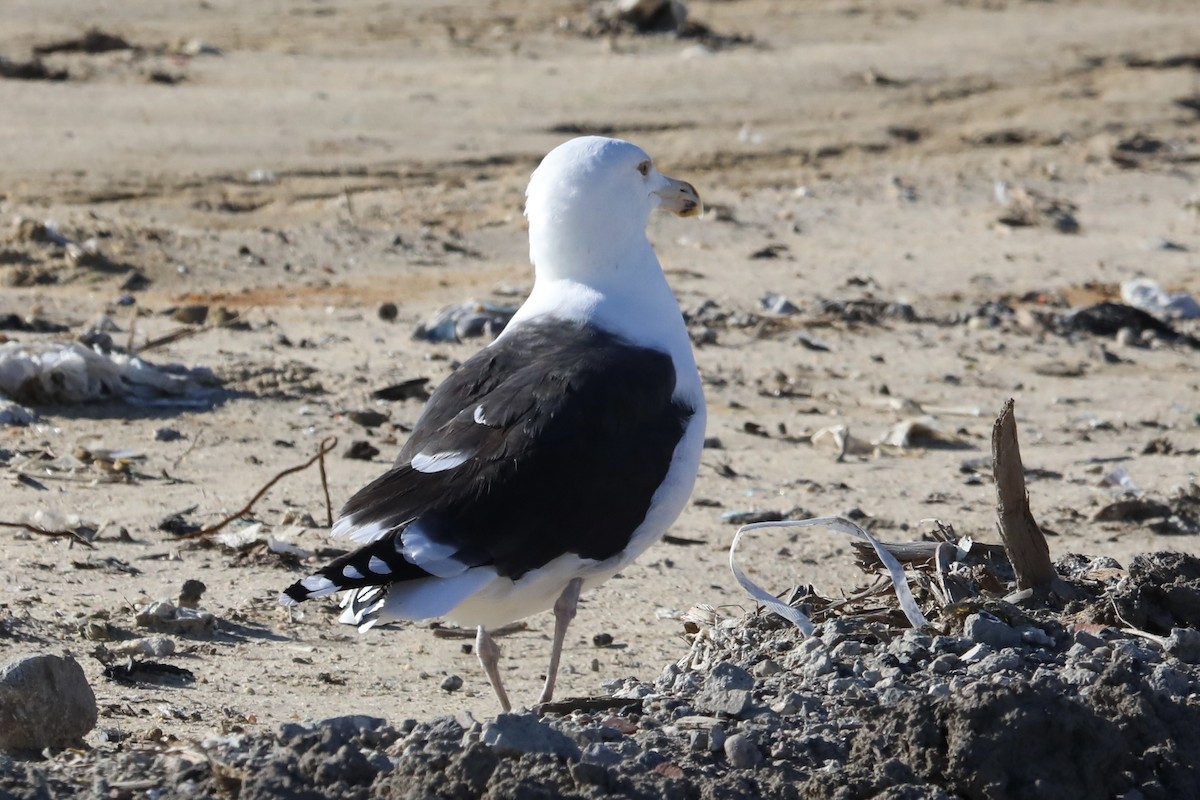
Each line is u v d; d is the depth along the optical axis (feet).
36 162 87.15
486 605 24.97
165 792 21.20
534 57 122.62
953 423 52.90
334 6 132.67
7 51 110.11
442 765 21.33
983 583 28.30
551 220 28.73
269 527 38.06
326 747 21.79
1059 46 138.00
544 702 25.34
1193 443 50.93
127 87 104.37
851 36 139.03
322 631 32.40
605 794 20.84
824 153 104.27
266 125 98.53
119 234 73.31
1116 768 22.34
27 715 23.30
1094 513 42.57
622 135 104.63
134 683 28.37
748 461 47.26
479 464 24.23
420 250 76.38
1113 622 27.22
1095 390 57.93
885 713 23.12
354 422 48.42
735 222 86.07
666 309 28.73
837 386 56.95
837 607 28.27
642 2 132.36
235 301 65.82
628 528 25.43
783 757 22.48
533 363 26.25
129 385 49.62
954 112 116.06
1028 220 90.12
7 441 44.42
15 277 66.28
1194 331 69.36
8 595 32.42
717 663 26.23
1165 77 129.49
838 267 77.87
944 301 71.67
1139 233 88.89
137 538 37.06
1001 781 21.62
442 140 98.89
